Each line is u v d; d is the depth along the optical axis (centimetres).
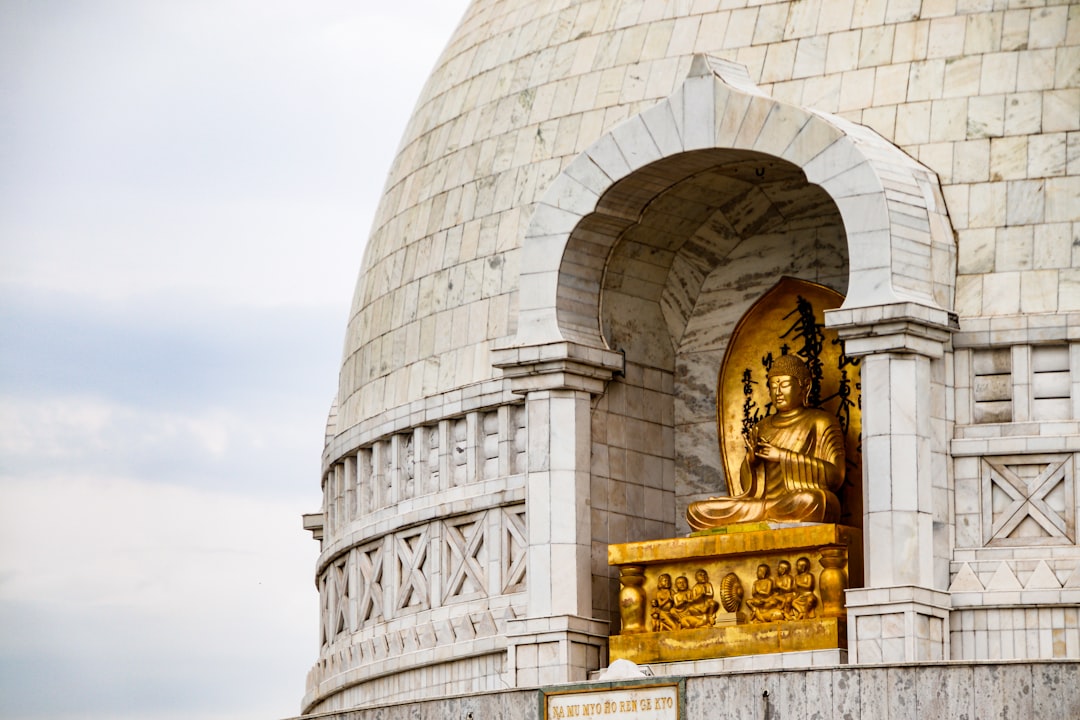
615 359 5778
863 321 5250
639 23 6166
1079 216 5412
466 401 6175
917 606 5150
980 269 5447
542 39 6384
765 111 5441
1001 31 5616
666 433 5944
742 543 5462
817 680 4794
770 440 5644
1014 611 5231
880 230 5288
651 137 5591
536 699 5081
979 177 5506
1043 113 5506
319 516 7412
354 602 6588
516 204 6222
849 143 5350
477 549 6097
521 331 5741
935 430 5328
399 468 6425
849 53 5747
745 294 5906
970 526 5328
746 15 5959
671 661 5488
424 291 6431
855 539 5419
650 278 5944
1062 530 5272
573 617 5569
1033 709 4644
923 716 4709
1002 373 5384
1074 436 5281
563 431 5694
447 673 6091
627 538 5781
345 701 6594
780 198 5791
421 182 6600
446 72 6769
